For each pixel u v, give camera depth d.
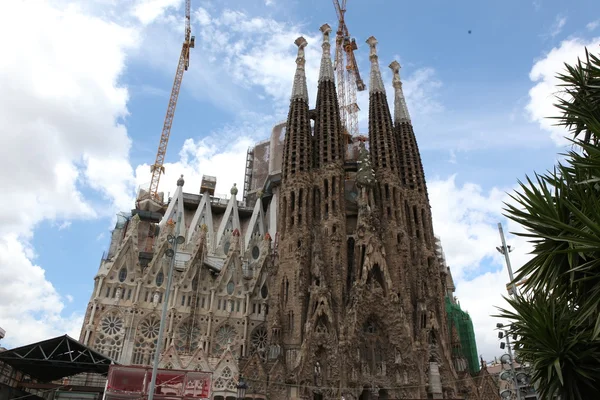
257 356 71.06
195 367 73.81
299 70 107.19
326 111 100.50
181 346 83.88
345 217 90.25
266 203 129.00
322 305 74.62
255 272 101.12
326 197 89.75
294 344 73.56
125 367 46.03
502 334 43.62
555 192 21.67
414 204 96.56
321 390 68.44
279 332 75.56
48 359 47.03
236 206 121.38
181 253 100.88
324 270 80.12
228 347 76.31
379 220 89.38
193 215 122.31
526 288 22.12
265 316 91.88
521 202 22.17
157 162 138.12
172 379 47.66
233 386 72.12
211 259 104.69
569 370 20.89
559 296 21.45
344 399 64.94
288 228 86.50
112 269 86.69
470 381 78.12
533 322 21.73
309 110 104.69
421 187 99.25
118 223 111.44
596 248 18.19
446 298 109.19
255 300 93.44
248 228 115.56
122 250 89.12
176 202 116.75
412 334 76.94
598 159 20.22
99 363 48.19
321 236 85.56
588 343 20.52
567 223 20.94
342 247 84.38
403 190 97.38
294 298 77.88
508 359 41.53
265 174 139.12
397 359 72.50
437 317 84.19
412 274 86.12
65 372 55.94
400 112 111.19
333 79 106.50
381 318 76.25
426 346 76.06
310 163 94.56
